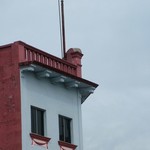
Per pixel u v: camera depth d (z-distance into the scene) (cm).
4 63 3241
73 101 3581
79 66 3662
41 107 3306
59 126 3434
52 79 3409
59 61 3512
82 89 3628
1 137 3161
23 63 3183
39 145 3225
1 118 3184
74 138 3509
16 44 3225
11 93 3191
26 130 3155
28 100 3212
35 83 3294
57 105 3438
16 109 3155
